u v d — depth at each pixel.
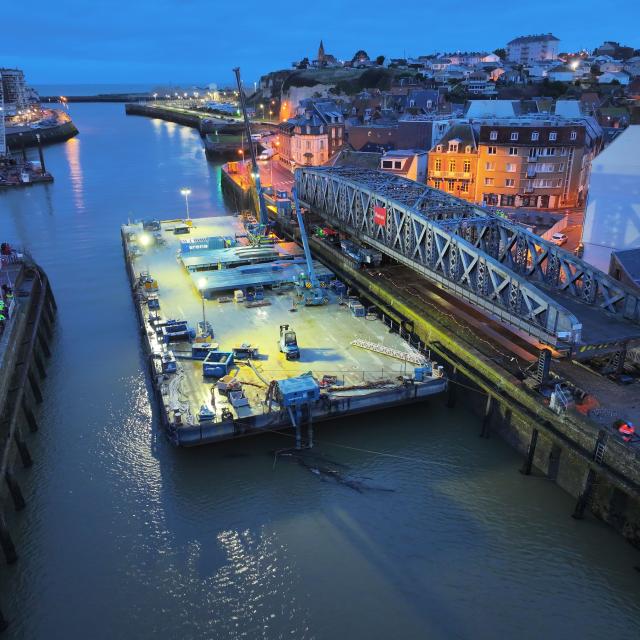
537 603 30.09
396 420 44.69
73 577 32.00
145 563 32.69
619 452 32.44
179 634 28.97
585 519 35.00
